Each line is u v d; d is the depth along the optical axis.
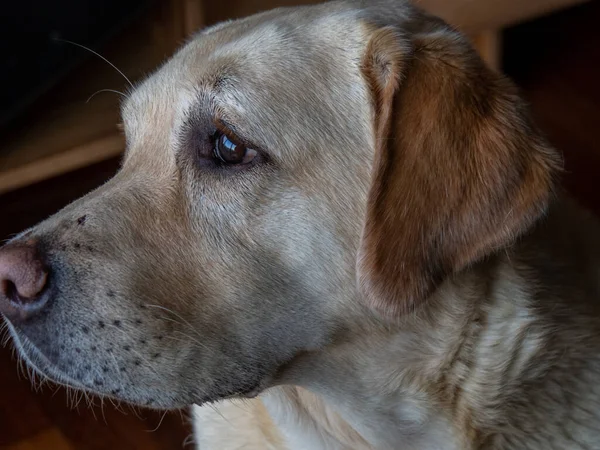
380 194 0.58
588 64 1.24
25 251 0.59
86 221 0.60
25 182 0.96
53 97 1.01
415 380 0.63
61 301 0.60
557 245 0.67
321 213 0.60
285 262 0.60
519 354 0.63
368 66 0.61
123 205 0.61
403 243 0.58
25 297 0.59
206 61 0.61
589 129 1.14
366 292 0.59
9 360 0.95
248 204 0.60
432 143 0.58
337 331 0.62
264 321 0.61
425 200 0.59
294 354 0.63
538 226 0.66
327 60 0.62
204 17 1.00
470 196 0.59
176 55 0.65
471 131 0.59
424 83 0.59
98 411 0.92
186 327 0.61
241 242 0.60
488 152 0.59
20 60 0.92
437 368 0.63
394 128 0.59
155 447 0.90
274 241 0.60
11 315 0.60
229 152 0.60
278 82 0.60
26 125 0.98
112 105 1.00
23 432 0.90
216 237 0.60
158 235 0.61
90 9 0.95
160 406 0.62
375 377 0.63
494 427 0.64
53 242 0.60
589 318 0.66
